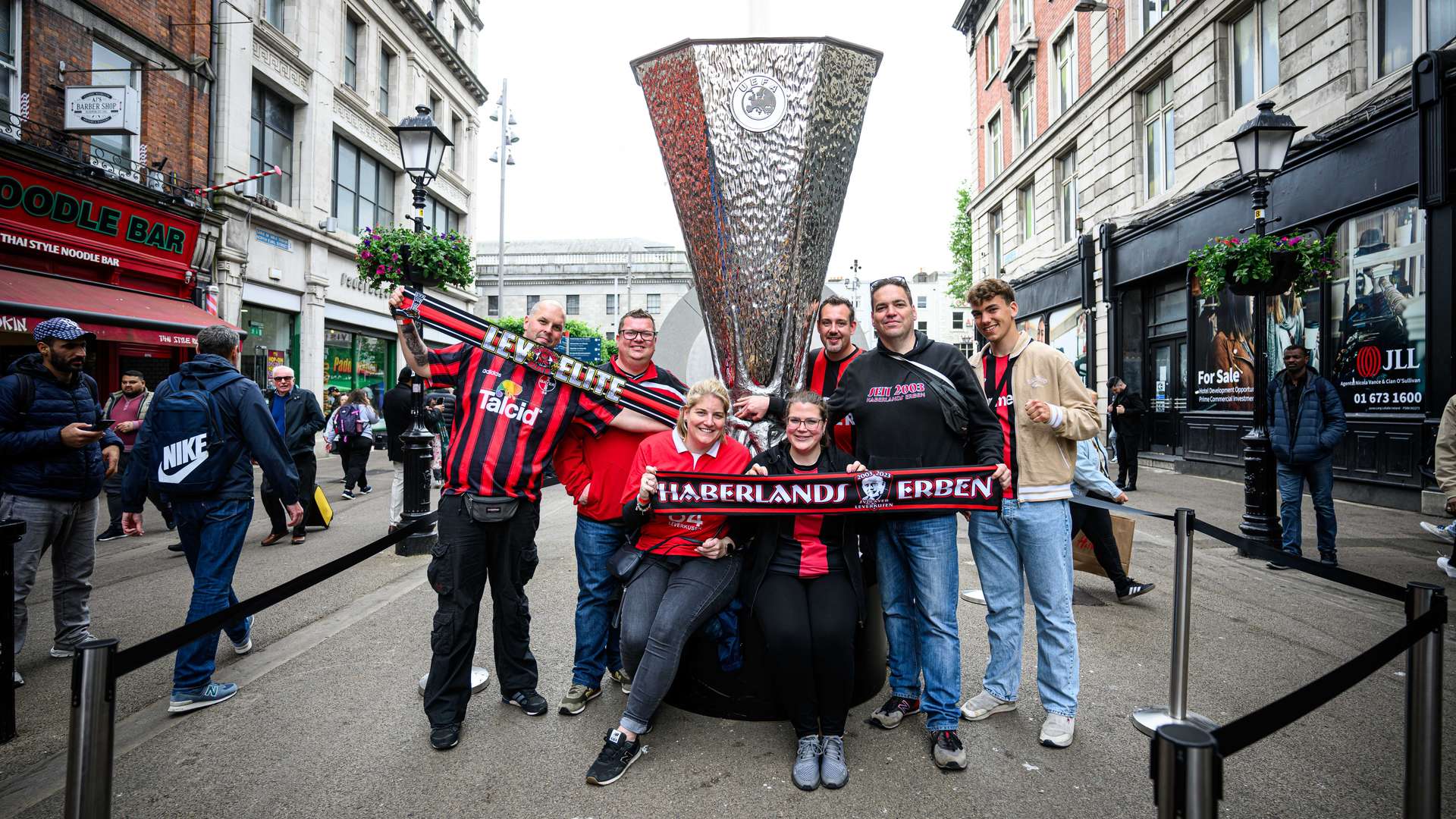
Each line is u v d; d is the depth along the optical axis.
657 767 2.62
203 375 3.29
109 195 11.16
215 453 3.20
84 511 3.75
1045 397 2.80
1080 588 5.05
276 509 6.63
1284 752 2.68
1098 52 14.96
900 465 2.79
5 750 2.79
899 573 2.97
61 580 3.73
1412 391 7.92
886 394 2.83
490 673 3.62
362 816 2.29
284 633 4.14
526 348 2.94
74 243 10.70
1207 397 11.81
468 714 3.10
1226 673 3.44
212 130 13.85
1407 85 8.04
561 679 3.47
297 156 16.73
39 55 10.53
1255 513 6.25
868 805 2.35
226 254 13.91
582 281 48.19
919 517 2.72
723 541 2.81
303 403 7.05
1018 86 19.44
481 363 2.93
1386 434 8.09
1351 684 1.60
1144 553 6.21
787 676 2.57
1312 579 5.27
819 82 2.91
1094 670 3.50
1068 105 16.61
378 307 20.30
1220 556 6.08
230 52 14.05
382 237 8.45
